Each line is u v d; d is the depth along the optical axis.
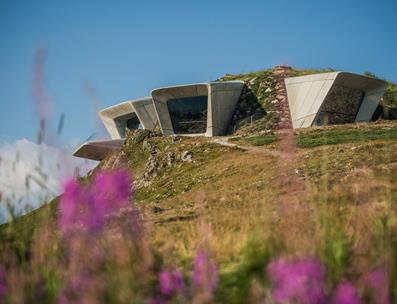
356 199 12.26
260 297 7.69
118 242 9.19
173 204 29.02
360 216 11.05
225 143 67.38
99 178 8.85
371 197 12.27
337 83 92.44
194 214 20.75
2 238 9.89
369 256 9.13
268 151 58.28
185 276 9.15
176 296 7.93
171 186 57.03
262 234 10.05
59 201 8.98
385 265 8.59
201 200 13.82
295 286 7.18
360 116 95.69
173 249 11.95
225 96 99.88
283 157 11.32
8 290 8.06
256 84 103.00
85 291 7.55
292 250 9.12
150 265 9.01
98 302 7.29
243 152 61.16
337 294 7.32
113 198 8.83
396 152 37.97
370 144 45.91
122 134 124.31
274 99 98.62
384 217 10.17
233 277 9.26
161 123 103.38
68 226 8.93
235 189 34.50
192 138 74.75
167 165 67.00
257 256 9.31
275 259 8.67
